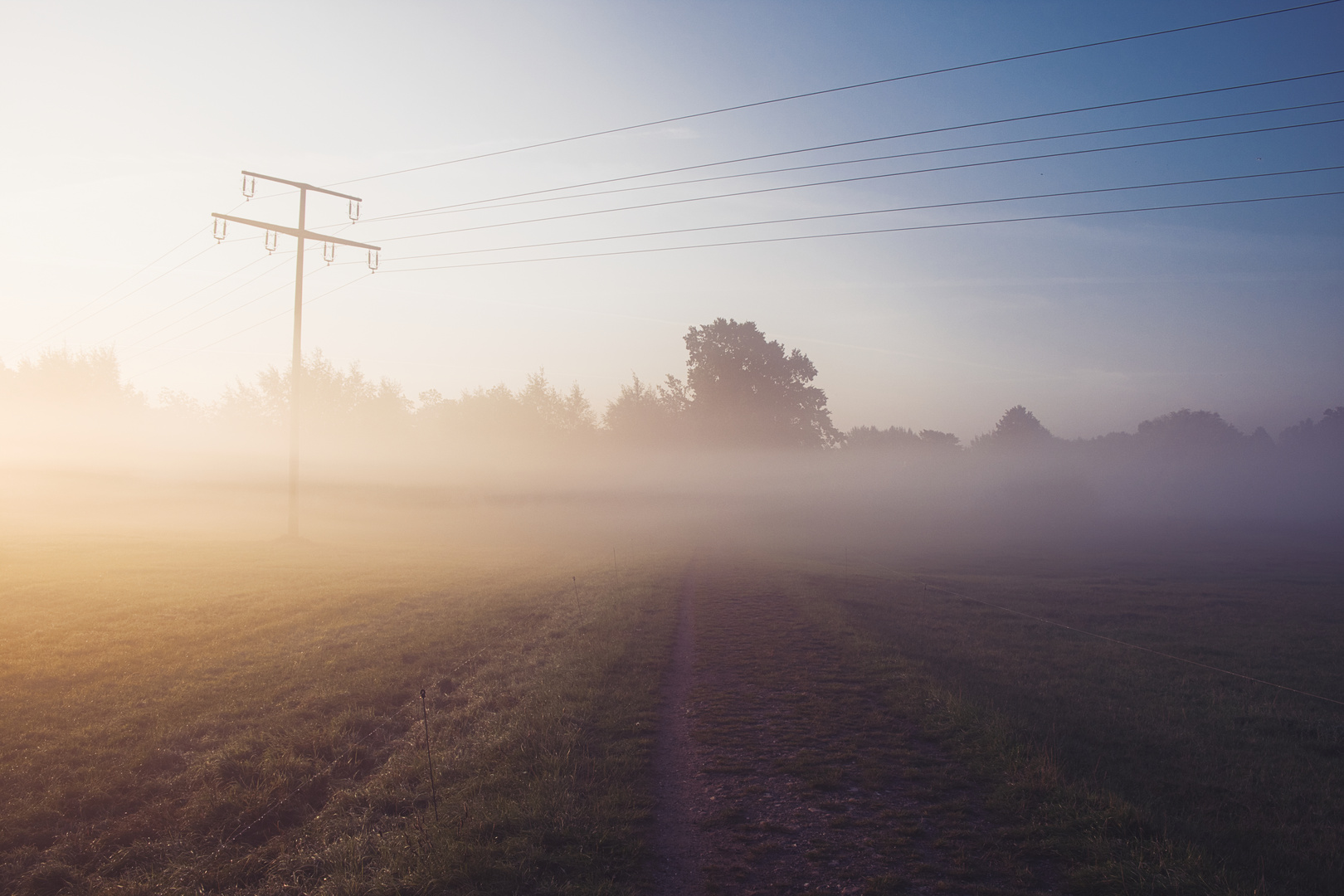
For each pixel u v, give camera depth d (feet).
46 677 41.11
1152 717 40.14
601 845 22.30
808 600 78.64
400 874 20.18
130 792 27.53
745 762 30.09
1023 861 21.49
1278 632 75.87
